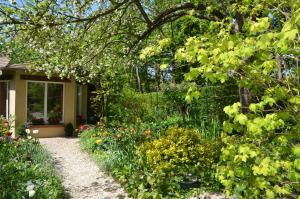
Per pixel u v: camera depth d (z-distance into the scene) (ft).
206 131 34.32
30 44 23.91
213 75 9.12
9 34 20.76
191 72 9.30
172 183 21.68
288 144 9.78
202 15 23.17
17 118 45.96
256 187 10.04
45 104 49.29
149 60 37.81
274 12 11.08
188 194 21.09
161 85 48.80
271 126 8.66
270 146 10.14
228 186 10.69
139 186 21.97
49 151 34.76
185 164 22.94
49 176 22.54
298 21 7.37
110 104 49.78
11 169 18.67
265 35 7.96
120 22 25.27
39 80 47.83
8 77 46.44
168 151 22.84
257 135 10.00
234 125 10.03
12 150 26.32
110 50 30.83
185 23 43.11
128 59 31.12
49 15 20.45
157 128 39.91
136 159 27.07
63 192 21.90
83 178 25.99
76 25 24.32
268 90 9.53
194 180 22.41
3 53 23.94
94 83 49.32
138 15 28.89
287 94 9.49
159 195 20.88
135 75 54.24
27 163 24.31
